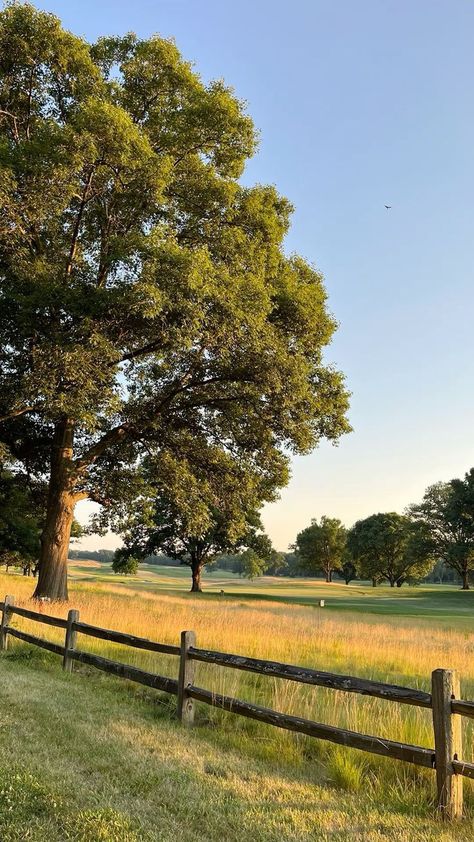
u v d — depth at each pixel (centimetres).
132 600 2878
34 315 1730
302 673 576
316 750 630
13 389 1831
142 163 1755
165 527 6097
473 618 3619
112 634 855
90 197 1922
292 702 712
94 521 2548
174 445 2256
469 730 667
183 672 706
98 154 1716
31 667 989
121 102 2000
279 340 1947
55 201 1741
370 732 632
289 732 661
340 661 1288
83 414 1630
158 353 1977
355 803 483
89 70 1884
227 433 2320
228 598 5238
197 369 2047
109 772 512
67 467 2148
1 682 831
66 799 439
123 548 6419
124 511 2470
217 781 513
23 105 1988
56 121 1848
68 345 1638
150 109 2047
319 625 2225
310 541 12325
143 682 771
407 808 471
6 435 2323
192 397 2238
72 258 1947
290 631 1775
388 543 10550
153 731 647
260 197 2119
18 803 422
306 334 2067
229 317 1689
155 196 1798
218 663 664
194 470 2303
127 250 1647
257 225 2097
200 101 1991
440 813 455
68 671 948
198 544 6331
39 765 508
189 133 2023
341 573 13288
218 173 2172
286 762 588
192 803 459
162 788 484
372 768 573
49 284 1691
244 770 549
